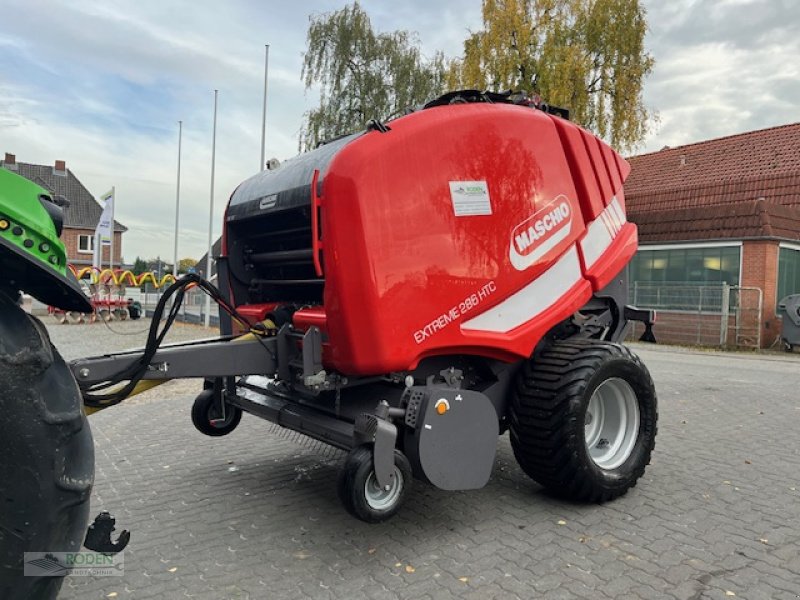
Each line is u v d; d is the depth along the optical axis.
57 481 2.07
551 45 20.97
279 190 4.15
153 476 4.90
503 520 4.00
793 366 13.58
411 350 3.58
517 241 4.07
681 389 9.28
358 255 3.37
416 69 25.92
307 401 4.19
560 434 4.04
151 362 3.39
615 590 3.12
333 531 3.84
